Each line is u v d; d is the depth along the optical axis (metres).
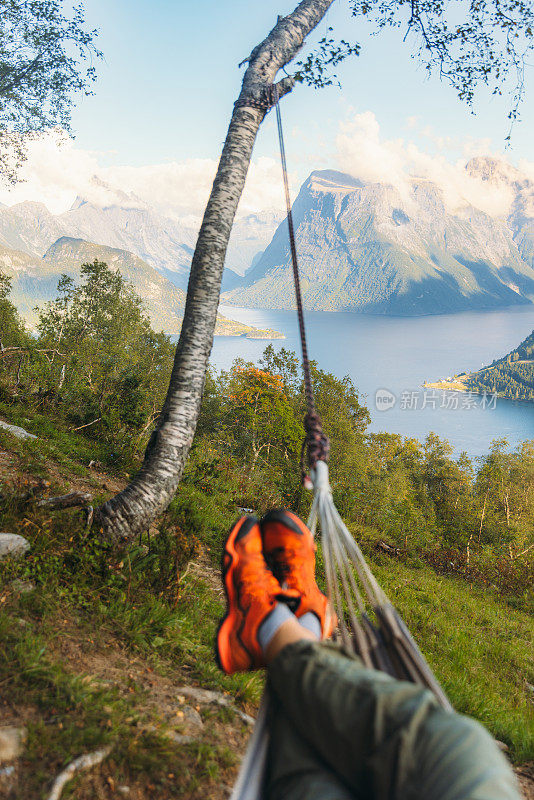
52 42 17.42
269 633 1.46
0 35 17.16
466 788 0.77
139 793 2.41
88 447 12.67
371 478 44.28
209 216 6.05
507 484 51.38
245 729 3.32
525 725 5.43
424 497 38.41
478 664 8.52
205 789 2.59
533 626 12.95
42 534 4.92
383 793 0.87
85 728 2.64
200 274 5.88
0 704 2.69
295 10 7.48
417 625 9.85
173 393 5.70
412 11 9.48
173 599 5.04
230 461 16.17
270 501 14.41
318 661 1.11
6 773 2.24
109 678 3.36
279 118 3.19
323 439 1.93
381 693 0.97
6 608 3.68
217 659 1.52
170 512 8.52
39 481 6.39
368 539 17.36
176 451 5.55
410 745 0.87
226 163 6.25
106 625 4.08
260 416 30.98
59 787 2.21
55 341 34.75
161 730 2.88
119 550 5.28
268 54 6.88
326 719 1.00
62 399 15.83
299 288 2.15
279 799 1.05
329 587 1.71
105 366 22.17
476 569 18.98
